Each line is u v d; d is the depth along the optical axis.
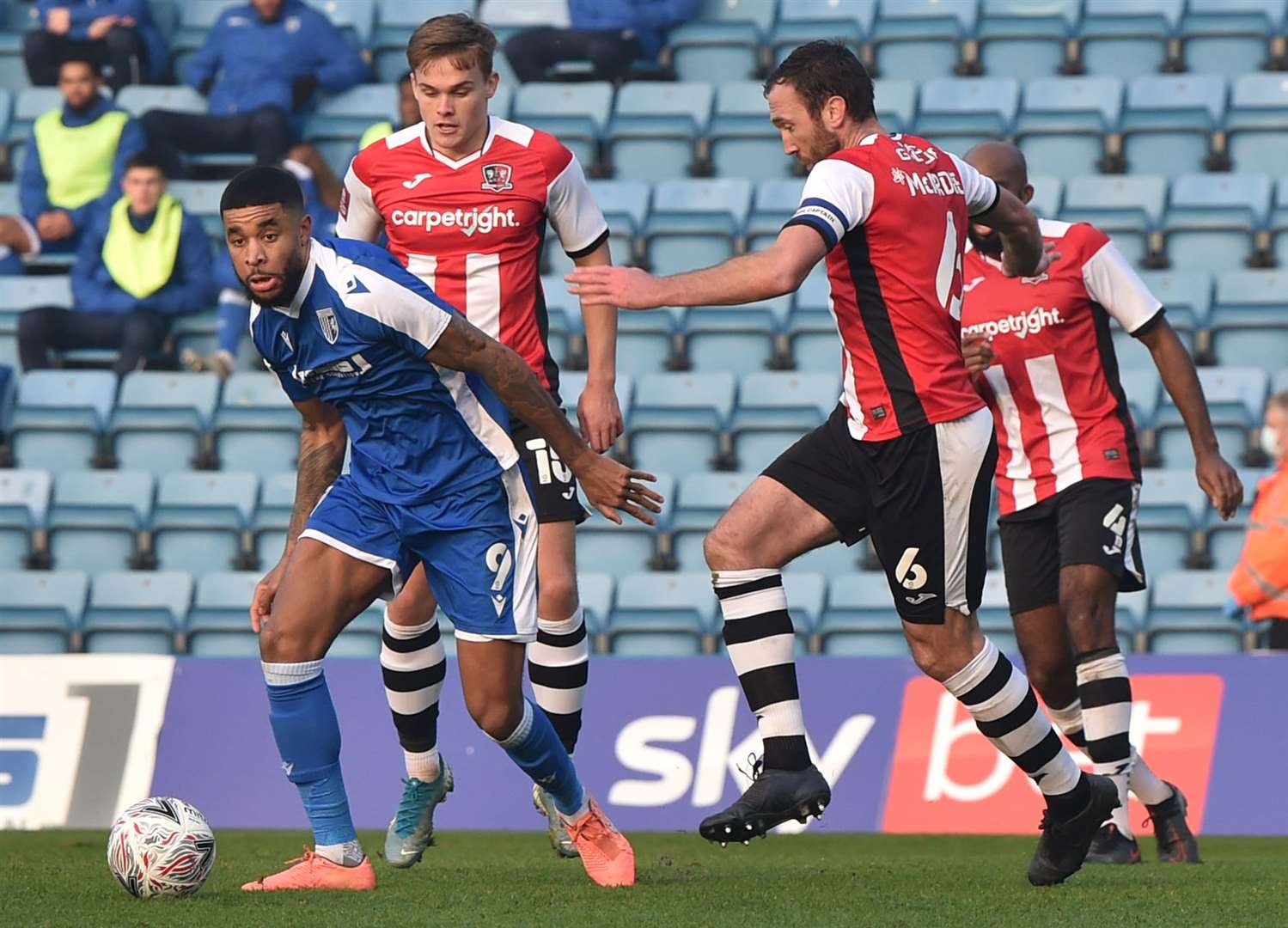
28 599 36.16
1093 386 20.42
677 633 33.78
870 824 26.42
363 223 18.84
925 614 15.60
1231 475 19.88
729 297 13.86
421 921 13.33
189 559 37.16
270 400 40.59
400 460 14.95
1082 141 44.34
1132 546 20.33
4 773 27.64
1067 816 16.17
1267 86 45.34
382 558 15.02
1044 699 21.67
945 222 15.36
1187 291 40.75
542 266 43.72
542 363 18.61
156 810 15.17
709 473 37.03
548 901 14.80
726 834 15.21
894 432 15.27
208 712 27.75
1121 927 13.29
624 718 27.22
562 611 18.64
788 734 15.42
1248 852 24.12
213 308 42.72
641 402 39.31
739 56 47.84
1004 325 20.45
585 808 16.38
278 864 19.75
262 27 46.06
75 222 44.09
